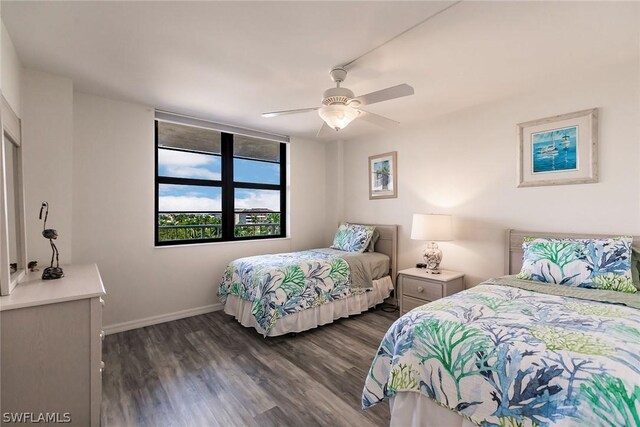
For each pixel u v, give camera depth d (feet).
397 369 4.96
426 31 6.03
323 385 6.91
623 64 7.46
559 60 7.22
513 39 6.32
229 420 5.74
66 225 8.05
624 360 3.60
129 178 10.18
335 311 10.67
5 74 5.82
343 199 15.39
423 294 10.07
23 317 4.83
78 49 6.73
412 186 12.35
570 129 8.29
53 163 7.89
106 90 9.08
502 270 9.70
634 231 7.37
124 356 8.27
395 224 13.00
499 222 9.76
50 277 6.25
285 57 7.06
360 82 8.38
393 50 6.75
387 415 5.90
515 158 9.37
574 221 8.27
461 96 9.46
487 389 4.07
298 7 5.31
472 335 4.49
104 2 5.19
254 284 9.56
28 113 7.57
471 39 6.31
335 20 5.68
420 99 9.70
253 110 10.80
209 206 12.66
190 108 10.65
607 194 7.75
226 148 13.06
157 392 6.62
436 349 4.68
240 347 8.84
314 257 11.48
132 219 10.26
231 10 5.40
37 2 5.16
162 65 7.48
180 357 8.21
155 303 10.75
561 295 6.13
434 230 10.18
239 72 7.83
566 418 3.32
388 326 10.51
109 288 9.87
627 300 5.62
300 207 14.98
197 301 11.72
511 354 4.03
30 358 4.89
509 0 5.12
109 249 9.85
